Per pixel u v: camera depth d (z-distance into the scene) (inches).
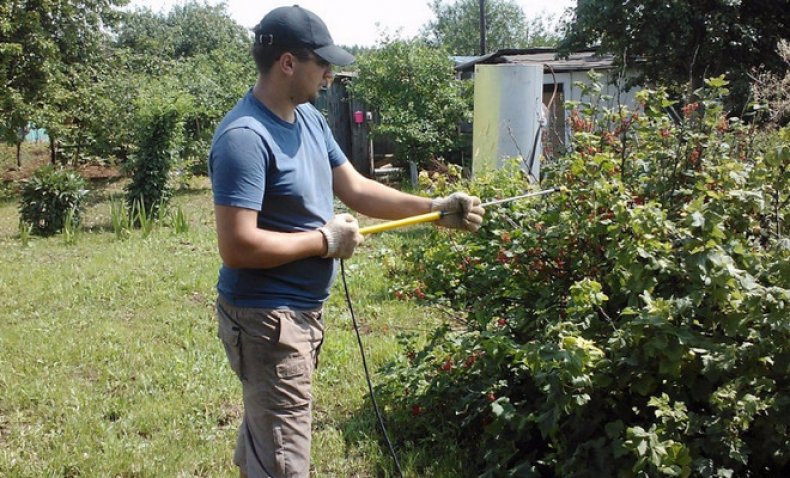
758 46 458.9
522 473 130.0
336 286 285.1
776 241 130.3
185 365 209.0
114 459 154.1
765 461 125.1
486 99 253.9
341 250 107.3
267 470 109.2
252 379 109.7
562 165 153.4
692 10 453.7
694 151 142.0
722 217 119.8
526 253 146.3
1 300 289.4
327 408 178.5
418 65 628.7
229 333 110.0
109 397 188.1
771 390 119.2
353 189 127.8
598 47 526.0
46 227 468.4
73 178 478.3
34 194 467.5
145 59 862.5
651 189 140.9
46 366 211.5
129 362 214.2
